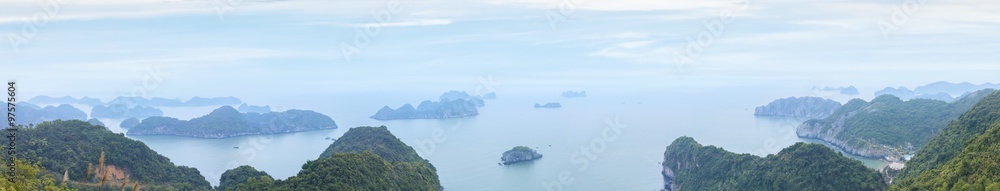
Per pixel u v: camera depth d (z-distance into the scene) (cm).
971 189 10631
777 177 17212
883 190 15688
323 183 14000
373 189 14725
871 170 16250
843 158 16650
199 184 18850
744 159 19562
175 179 18100
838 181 15962
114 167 16650
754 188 17925
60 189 10662
